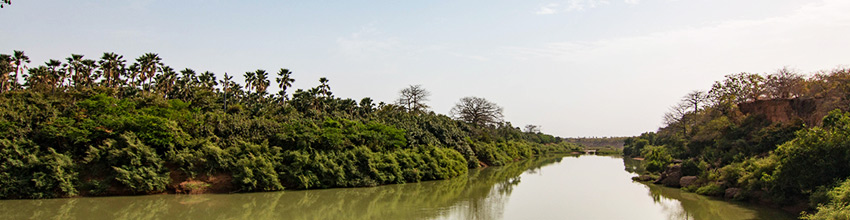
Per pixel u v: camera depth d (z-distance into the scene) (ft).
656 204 104.17
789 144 89.81
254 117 158.81
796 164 83.35
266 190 122.93
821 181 80.02
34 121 111.75
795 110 130.00
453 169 179.93
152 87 210.38
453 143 219.41
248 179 118.42
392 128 168.96
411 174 154.40
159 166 112.68
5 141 102.06
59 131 108.88
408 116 229.25
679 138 199.41
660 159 169.37
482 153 255.09
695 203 101.19
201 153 118.83
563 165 261.65
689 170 132.77
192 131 127.44
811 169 81.41
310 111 188.24
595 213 95.09
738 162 111.65
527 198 117.70
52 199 102.12
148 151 112.27
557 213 95.35
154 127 118.32
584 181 160.35
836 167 79.36
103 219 86.12
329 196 119.96
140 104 143.64
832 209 64.03
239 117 147.64
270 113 172.96
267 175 122.72
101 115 119.96
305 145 135.13
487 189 138.72
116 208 96.02
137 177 107.86
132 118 117.70
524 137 493.36
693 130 189.37
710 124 156.97
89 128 112.47
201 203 104.42
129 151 109.81
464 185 150.10
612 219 89.10
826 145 80.69
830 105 110.42
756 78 174.19
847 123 81.76
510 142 336.29
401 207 104.01
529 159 345.51
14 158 101.91
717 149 136.67
